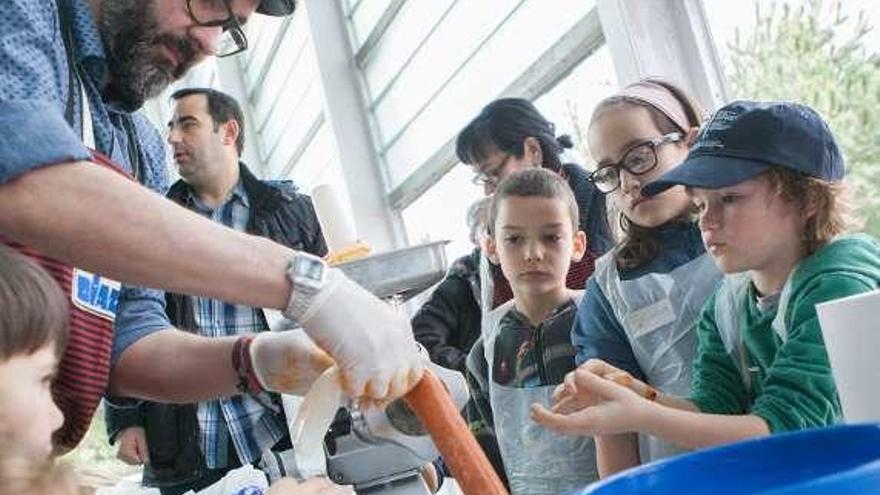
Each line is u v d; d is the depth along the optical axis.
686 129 1.23
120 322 1.10
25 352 0.63
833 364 0.60
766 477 0.43
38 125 0.72
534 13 2.77
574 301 1.39
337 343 0.77
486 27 3.09
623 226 1.26
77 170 0.73
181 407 1.98
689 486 0.43
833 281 0.85
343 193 4.20
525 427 1.35
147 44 0.98
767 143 0.93
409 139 3.86
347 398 0.84
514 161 1.77
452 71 3.38
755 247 0.94
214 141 2.21
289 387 0.94
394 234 4.12
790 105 0.97
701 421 0.84
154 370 1.06
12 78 0.77
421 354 0.83
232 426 1.95
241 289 0.79
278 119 5.32
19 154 0.70
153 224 0.75
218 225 0.80
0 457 0.42
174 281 0.77
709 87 1.98
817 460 0.44
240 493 1.26
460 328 1.95
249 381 0.98
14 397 0.61
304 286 0.78
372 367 0.76
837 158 0.96
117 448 2.07
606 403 0.88
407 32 3.72
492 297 1.65
